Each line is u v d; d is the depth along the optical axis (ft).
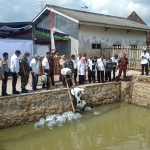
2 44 41.68
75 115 31.91
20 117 28.45
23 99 28.63
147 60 42.45
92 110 36.04
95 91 37.55
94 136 26.30
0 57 41.52
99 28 59.21
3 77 27.09
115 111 36.29
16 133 26.37
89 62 39.32
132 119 32.68
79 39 54.90
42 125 28.76
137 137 26.16
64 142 24.54
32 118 29.55
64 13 55.06
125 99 41.47
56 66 48.34
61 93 32.58
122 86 41.63
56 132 27.14
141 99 39.22
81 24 54.70
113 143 24.34
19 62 29.68
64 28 57.47
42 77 32.99
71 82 35.86
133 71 52.01
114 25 58.85
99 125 29.96
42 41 60.18
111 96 40.40
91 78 42.70
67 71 33.86
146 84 38.81
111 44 62.75
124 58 41.78
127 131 28.07
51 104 31.45
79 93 33.60
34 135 26.07
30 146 23.36
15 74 28.78
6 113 27.25
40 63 46.47
